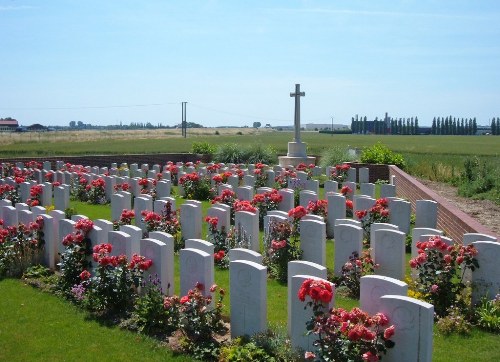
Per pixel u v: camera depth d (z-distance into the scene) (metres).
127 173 26.52
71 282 9.89
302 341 7.00
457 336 7.71
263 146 36.22
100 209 19.36
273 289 10.05
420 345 6.01
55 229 11.55
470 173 23.97
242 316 7.68
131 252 9.77
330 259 12.19
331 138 107.50
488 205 18.22
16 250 11.37
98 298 8.86
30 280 10.66
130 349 7.48
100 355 7.32
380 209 12.98
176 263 11.92
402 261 9.73
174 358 7.17
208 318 7.67
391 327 6.02
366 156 29.62
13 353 7.44
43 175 25.77
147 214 13.38
